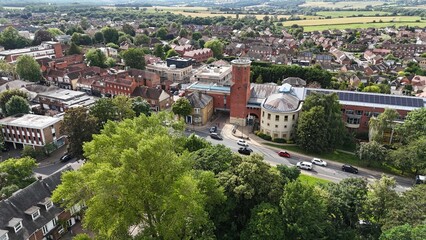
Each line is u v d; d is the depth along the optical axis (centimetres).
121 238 4406
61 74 16188
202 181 5053
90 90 15438
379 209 5531
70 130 8688
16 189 6397
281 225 5156
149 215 4488
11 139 10188
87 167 4538
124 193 3947
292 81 15862
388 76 19288
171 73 17450
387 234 4631
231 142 10594
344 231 5447
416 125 8944
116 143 4656
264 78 17450
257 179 5491
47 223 5988
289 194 5256
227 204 5422
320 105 9831
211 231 5128
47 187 6406
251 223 5159
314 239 5184
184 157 5012
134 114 10269
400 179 8594
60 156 9788
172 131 6700
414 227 4709
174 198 3994
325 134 9612
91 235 6341
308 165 8981
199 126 11825
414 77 18038
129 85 13862
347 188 5806
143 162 4016
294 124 10612
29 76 16150
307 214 5141
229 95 12581
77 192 4534
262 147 10306
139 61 18450
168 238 4259
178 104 11500
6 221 5509
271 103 10769
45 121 10125
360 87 16288
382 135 9762
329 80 16538
